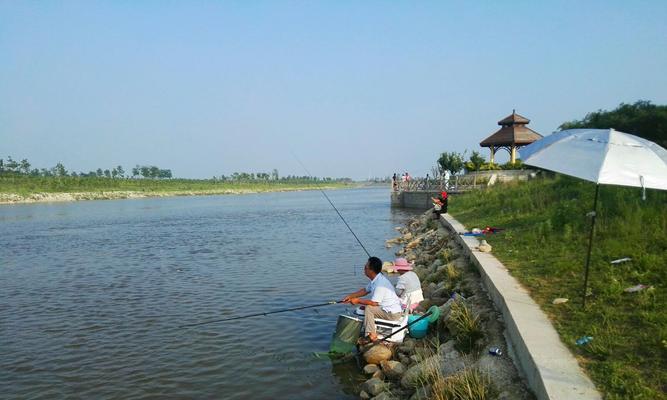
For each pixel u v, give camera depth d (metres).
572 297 6.84
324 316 10.87
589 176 5.54
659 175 5.49
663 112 24.36
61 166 110.56
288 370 7.93
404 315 8.35
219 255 19.94
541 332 5.66
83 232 29.92
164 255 20.22
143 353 8.84
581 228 10.98
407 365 7.36
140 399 7.04
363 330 8.58
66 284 14.79
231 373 7.87
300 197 93.81
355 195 100.75
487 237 13.20
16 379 7.81
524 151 6.81
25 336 9.90
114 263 18.44
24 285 14.73
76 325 10.59
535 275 8.26
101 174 134.62
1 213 48.50
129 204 67.56
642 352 4.92
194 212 49.22
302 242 23.64
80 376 7.88
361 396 6.86
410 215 38.03
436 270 12.28
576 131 6.52
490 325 6.95
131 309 11.80
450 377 5.81
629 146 5.81
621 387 4.31
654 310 5.84
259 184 156.75
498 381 5.36
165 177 152.12
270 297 12.70
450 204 27.42
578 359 4.94
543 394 4.45
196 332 9.94
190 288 13.93
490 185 29.69
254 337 9.55
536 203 16.42
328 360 8.30
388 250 20.67
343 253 19.91
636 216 9.87
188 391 7.26
